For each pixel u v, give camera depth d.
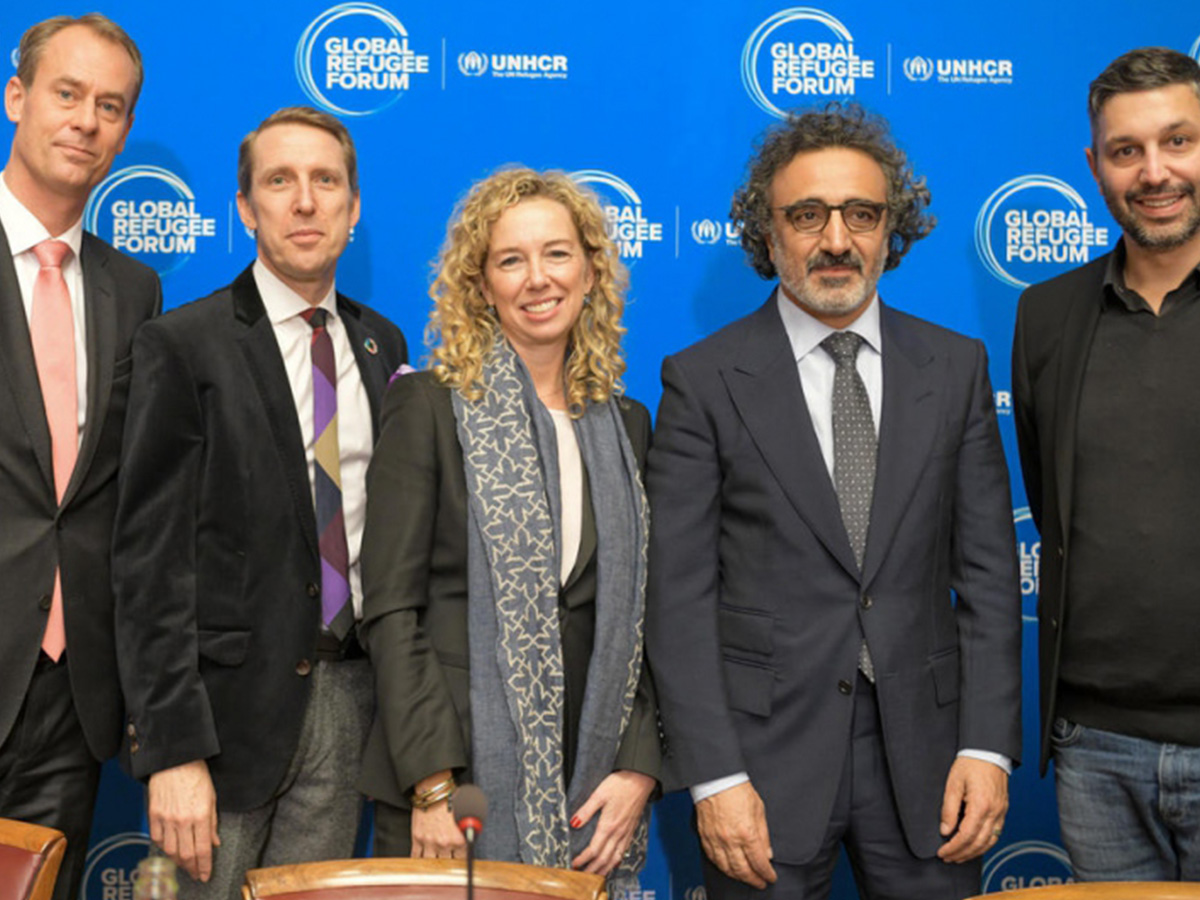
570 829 2.28
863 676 2.41
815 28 3.20
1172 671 2.43
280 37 3.12
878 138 2.58
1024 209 3.24
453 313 2.42
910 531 2.42
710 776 2.35
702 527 2.47
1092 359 2.55
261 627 2.47
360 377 2.70
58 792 2.56
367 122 3.14
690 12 3.18
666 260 3.20
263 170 2.60
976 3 3.22
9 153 3.09
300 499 2.51
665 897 3.22
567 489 2.38
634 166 3.19
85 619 2.54
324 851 2.57
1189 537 2.41
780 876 2.38
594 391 2.44
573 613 2.33
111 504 2.60
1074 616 2.53
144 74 3.10
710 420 2.50
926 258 3.24
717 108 3.19
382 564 2.26
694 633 2.42
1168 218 2.46
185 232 3.13
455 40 3.15
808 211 2.47
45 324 2.58
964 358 2.54
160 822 2.41
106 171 2.67
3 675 2.48
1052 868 3.27
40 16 3.08
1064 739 2.60
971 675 2.45
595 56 3.17
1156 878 2.57
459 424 2.33
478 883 1.83
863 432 2.48
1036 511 2.81
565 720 2.30
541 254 2.36
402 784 2.15
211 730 2.41
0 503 2.51
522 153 3.16
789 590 2.42
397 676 2.19
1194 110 2.45
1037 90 3.23
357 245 3.15
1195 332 2.47
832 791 2.37
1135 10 3.23
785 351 2.53
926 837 2.38
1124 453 2.47
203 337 2.51
